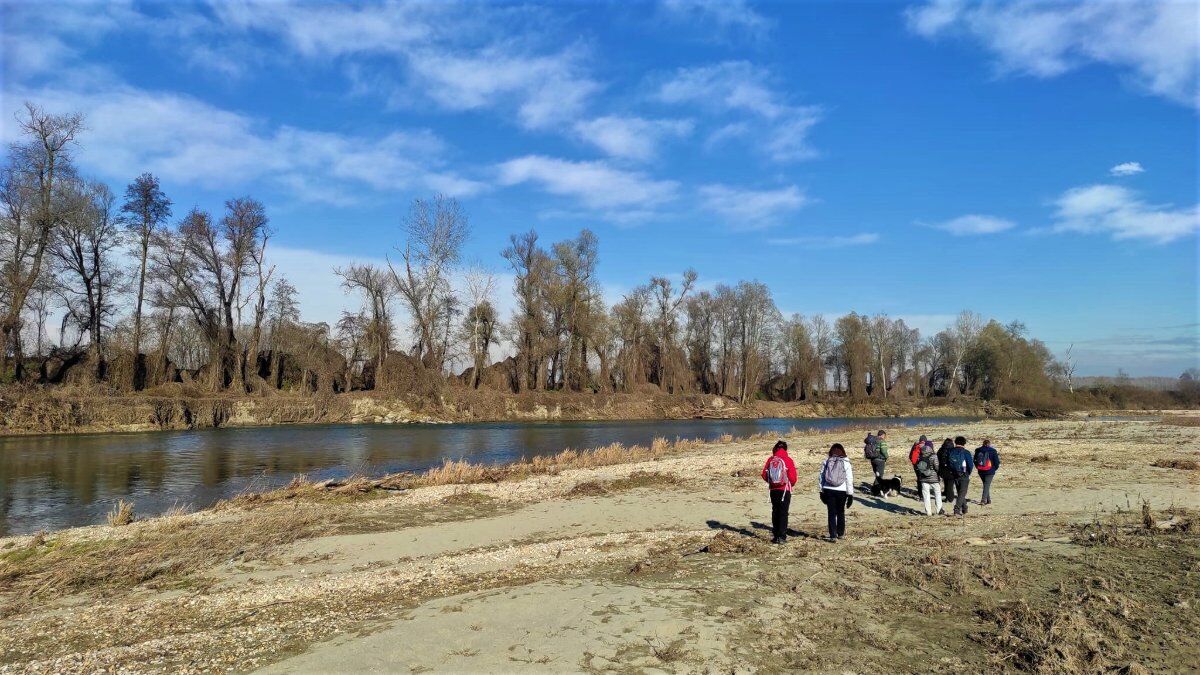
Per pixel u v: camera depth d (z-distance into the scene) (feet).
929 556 34.12
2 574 38.27
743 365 279.08
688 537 44.37
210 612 30.40
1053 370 325.83
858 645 23.13
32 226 152.66
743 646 23.16
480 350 219.61
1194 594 26.48
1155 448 97.50
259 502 62.80
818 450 105.91
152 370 179.93
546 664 21.84
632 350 257.75
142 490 74.59
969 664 21.36
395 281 202.80
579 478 76.59
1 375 146.61
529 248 235.20
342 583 34.71
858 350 285.23
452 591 32.27
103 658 24.49
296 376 212.84
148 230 178.19
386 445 126.72
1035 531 40.91
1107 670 20.25
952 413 273.95
